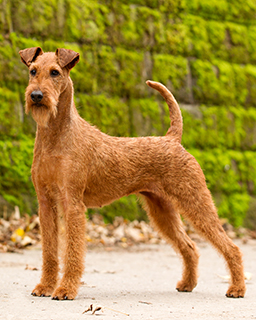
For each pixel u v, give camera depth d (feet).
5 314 10.02
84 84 28.22
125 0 30.12
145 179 14.06
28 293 12.57
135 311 10.75
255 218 32.50
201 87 32.01
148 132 29.94
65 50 12.71
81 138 12.91
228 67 33.09
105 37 29.19
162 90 15.11
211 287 15.21
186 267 14.58
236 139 32.89
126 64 29.71
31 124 26.84
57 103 12.41
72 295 11.84
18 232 22.52
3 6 26.17
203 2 32.68
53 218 13.07
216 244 13.70
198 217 13.76
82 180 12.67
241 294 13.23
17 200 25.58
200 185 13.92
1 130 25.79
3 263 18.01
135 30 30.17
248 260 22.04
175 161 13.99
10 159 25.80
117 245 24.71
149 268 19.10
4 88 26.12
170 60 31.09
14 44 26.45
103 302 11.72
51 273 12.76
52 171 12.53
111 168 13.50
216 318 10.23
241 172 32.68
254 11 34.19
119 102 29.37
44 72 12.29
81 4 28.50
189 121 31.27
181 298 12.85
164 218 15.21
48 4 27.53
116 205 28.17
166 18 31.35
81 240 12.32
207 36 32.58
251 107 33.94
